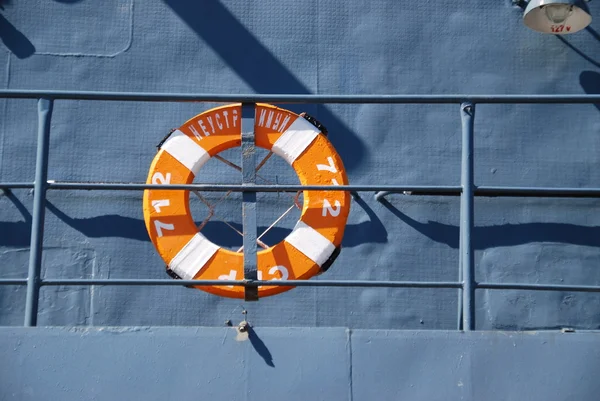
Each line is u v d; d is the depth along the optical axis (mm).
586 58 7840
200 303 7215
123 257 7258
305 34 7758
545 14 7629
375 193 7473
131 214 7332
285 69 7680
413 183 7496
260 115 6801
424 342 5352
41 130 5555
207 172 7477
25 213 7285
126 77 7598
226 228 7363
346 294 7281
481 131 7660
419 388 5289
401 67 7738
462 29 7836
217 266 6457
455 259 7363
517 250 7434
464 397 5285
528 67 7809
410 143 7594
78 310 7133
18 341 5234
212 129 6781
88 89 7559
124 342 5277
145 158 7477
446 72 7754
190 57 7672
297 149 6723
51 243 7238
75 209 7305
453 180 7531
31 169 7402
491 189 5586
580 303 7352
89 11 7695
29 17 7641
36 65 7570
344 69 7703
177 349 5285
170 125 7551
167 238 6512
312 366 5293
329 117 7633
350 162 7535
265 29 7746
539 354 5352
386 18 7816
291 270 6445
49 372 5215
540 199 7539
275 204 7465
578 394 5305
